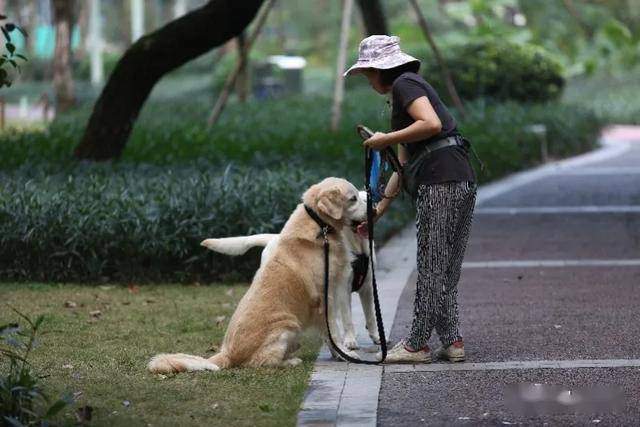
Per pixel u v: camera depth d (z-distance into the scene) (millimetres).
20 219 13383
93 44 61469
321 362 9297
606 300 11867
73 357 9641
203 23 18141
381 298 12227
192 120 29875
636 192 21672
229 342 9000
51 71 71625
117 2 94312
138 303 12297
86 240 13344
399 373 8852
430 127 8430
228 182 14430
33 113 48500
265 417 7613
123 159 18938
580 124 31125
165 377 8695
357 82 49219
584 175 25078
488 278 13508
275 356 8859
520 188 23031
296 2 72812
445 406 7867
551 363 9039
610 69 49969
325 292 9062
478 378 8625
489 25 40156
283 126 26281
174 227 13477
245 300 9117
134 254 13461
